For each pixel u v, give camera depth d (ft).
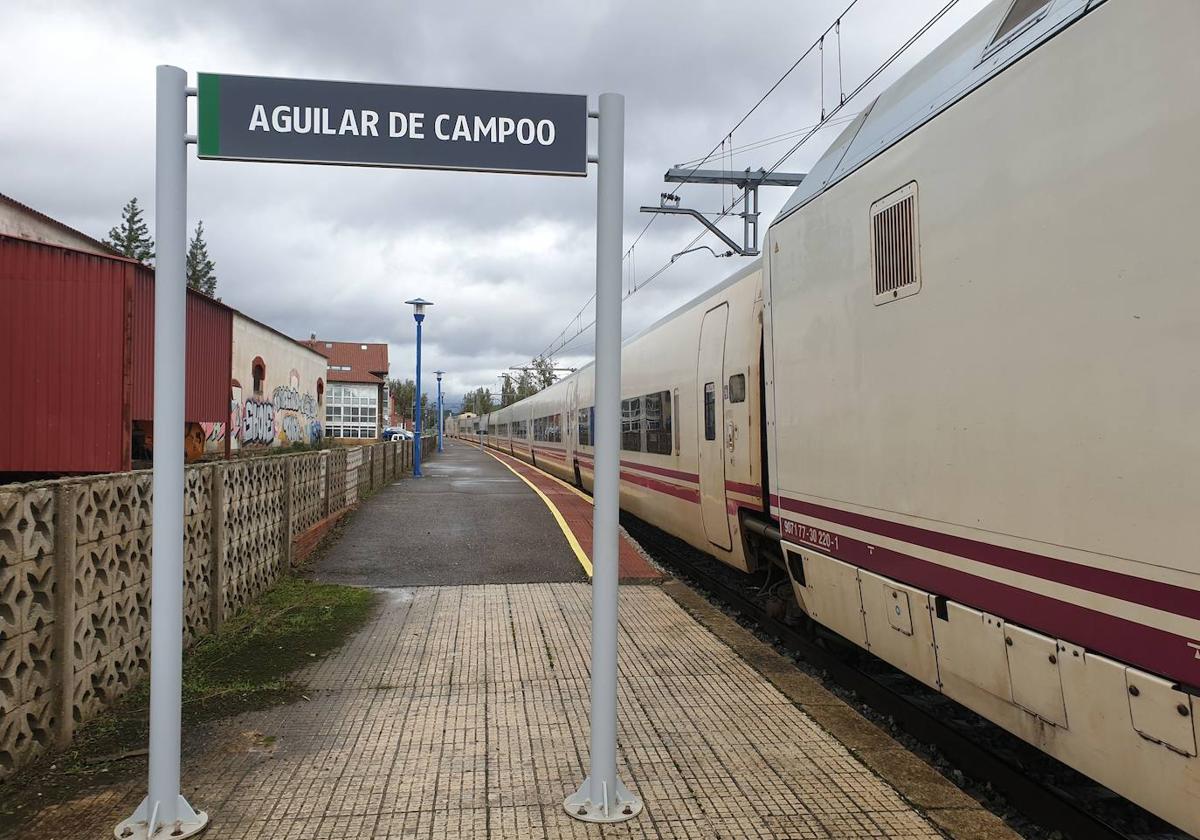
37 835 9.78
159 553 9.92
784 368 16.43
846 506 13.78
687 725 13.74
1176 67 7.30
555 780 11.53
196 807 10.63
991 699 10.32
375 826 10.19
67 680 12.24
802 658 19.98
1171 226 7.29
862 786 11.40
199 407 50.42
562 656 17.49
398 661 17.11
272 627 19.53
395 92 10.49
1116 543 7.89
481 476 67.82
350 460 39.37
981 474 10.03
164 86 10.00
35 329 34.30
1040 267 8.98
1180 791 7.41
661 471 31.07
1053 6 9.25
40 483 11.89
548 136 10.79
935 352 11.07
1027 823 11.92
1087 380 8.28
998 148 9.78
